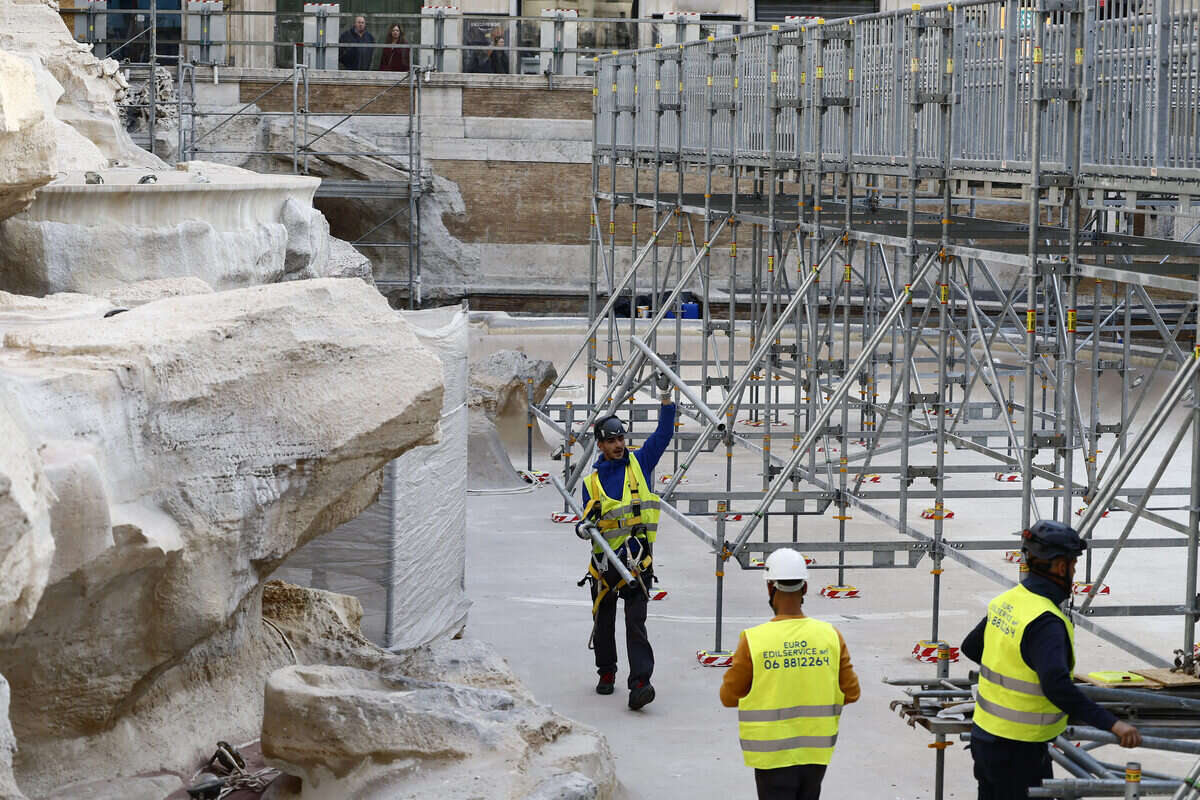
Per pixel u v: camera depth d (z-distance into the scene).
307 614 12.80
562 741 10.82
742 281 46.56
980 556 21.78
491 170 45.69
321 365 10.43
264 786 10.61
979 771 9.55
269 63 46.94
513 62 46.31
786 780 9.52
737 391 20.94
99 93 26.06
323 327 10.52
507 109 45.75
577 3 51.28
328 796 10.08
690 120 27.45
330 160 43.06
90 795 9.85
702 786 12.55
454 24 46.31
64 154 19.58
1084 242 18.64
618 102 32.47
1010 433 17.48
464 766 9.96
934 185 25.61
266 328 10.22
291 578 13.97
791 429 32.34
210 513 9.80
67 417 8.84
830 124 20.95
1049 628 9.12
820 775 9.62
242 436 10.02
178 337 9.73
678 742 13.70
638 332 41.28
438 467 15.50
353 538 13.98
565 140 45.84
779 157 22.28
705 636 17.48
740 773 12.87
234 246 17.12
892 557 16.98
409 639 14.46
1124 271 13.48
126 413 9.27
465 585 19.58
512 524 23.78
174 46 46.12
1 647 8.87
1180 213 13.25
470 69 46.09
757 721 9.57
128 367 9.30
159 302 10.73
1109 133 13.59
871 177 27.89
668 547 22.38
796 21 22.84
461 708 10.57
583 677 15.79
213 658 11.38
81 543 8.40
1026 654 9.17
